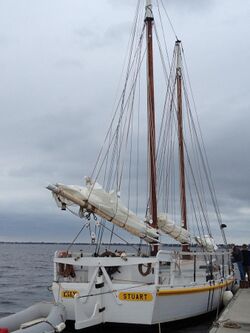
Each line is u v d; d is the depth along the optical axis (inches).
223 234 1016.2
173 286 554.9
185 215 985.5
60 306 544.7
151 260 545.6
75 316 525.7
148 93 722.8
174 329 581.6
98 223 591.5
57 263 588.4
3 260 3420.3
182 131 1017.5
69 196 567.5
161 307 540.4
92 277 547.8
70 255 593.6
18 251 6215.6
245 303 625.9
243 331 452.4
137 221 613.0
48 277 1833.2
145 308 527.8
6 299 1107.9
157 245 629.3
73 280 597.6
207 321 665.0
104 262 550.6
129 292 534.3
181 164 1003.9
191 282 613.3
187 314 592.4
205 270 676.1
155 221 686.5
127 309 533.3
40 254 5054.1
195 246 902.4
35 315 548.4
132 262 553.6
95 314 531.2
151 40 736.3
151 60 728.3
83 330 539.8
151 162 703.7
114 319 537.3
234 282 909.8
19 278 1766.7
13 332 456.1
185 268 638.5
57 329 495.2
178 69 1032.8
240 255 884.0
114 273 579.8
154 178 698.8
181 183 998.4
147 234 618.8
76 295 528.4
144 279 572.1
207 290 645.9
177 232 804.0
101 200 585.3
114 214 589.9
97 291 542.3
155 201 693.3
